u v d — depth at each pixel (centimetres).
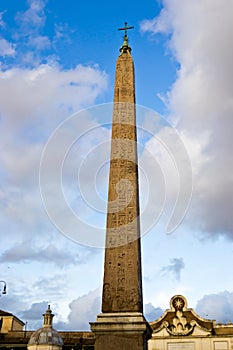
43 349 4525
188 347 4172
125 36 2405
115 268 1722
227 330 4306
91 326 1603
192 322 4275
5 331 5491
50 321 4856
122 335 1575
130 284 1683
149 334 1766
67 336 5188
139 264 1752
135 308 1633
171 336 4238
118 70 2252
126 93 2153
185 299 4409
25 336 5181
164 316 4369
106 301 1662
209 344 4147
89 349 4831
